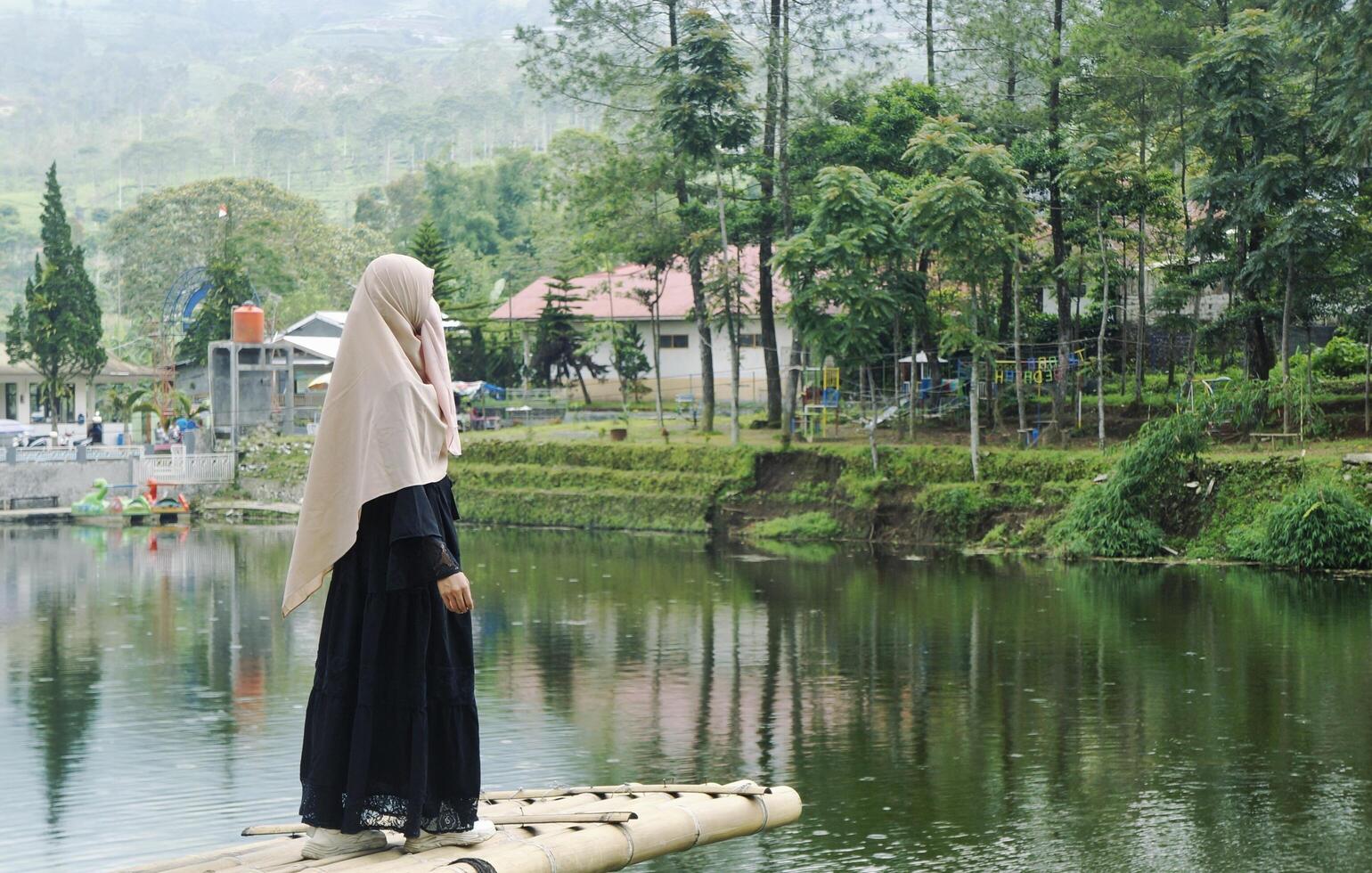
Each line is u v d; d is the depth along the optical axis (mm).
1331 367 41938
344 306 93625
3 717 19219
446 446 4355
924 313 41344
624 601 29328
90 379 62969
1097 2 45938
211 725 18750
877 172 42375
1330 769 16125
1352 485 32812
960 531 38188
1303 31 35406
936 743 17484
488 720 18844
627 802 4711
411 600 4191
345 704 4203
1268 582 30188
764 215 45938
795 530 40625
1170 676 21031
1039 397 42875
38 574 35344
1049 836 13828
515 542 41438
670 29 46906
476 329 64062
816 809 14812
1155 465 35062
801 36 46000
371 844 4223
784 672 21938
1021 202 38281
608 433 48500
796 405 48344
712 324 48469
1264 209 35781
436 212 112125
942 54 46312
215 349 54906
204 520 50438
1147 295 48312
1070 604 27828
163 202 98938
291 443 53094
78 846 13469
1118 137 40031
